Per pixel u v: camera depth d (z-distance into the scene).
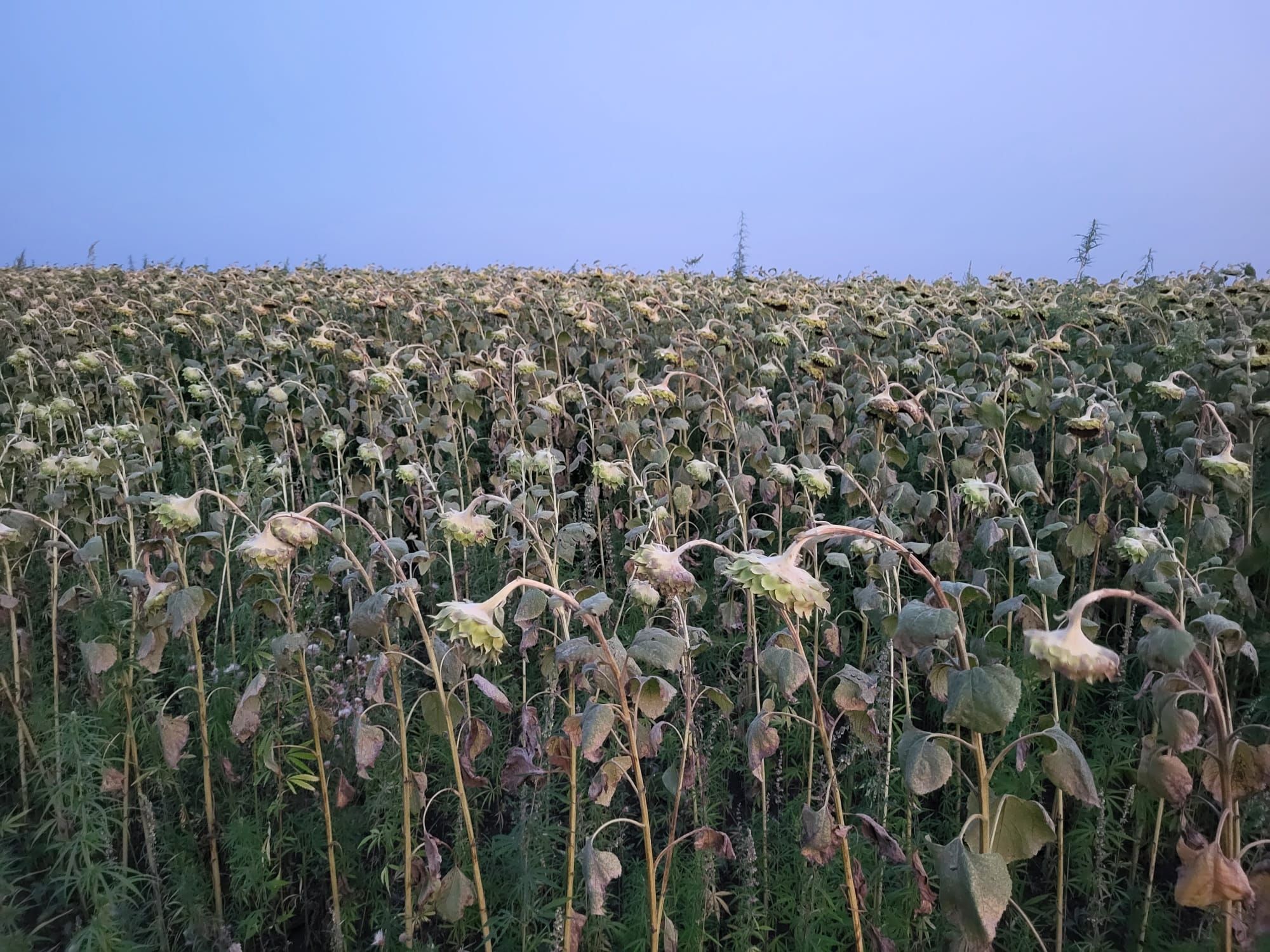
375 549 3.27
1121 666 3.84
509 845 3.29
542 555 3.41
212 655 4.70
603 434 6.03
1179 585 2.84
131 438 5.03
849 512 5.14
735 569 2.01
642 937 3.16
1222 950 2.19
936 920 3.15
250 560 2.61
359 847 3.57
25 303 10.72
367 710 2.87
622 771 2.59
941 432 4.72
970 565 4.77
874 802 3.46
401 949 3.16
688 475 5.04
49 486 5.33
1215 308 8.29
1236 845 2.24
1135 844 3.39
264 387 7.06
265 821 3.63
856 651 4.75
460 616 2.02
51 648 4.62
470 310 9.99
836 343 8.23
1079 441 4.43
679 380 7.01
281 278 14.12
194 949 3.27
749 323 9.27
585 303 8.61
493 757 4.17
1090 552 4.06
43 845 3.71
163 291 11.93
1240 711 3.66
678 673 4.29
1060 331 7.07
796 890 3.42
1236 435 4.79
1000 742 3.87
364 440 6.78
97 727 3.61
